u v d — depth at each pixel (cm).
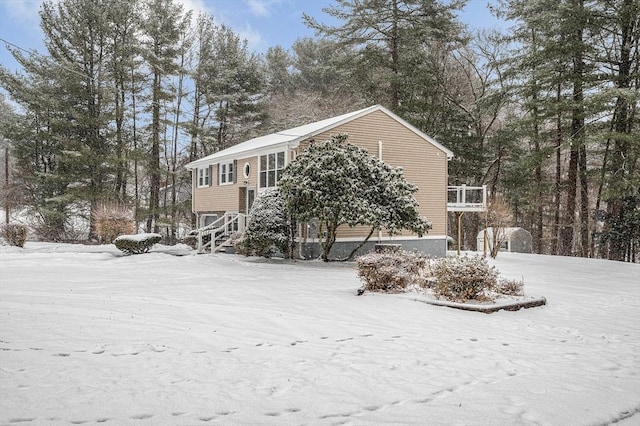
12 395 446
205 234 2234
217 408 432
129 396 454
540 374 586
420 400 475
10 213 3794
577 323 931
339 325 812
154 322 770
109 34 3095
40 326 714
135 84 3297
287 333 740
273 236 1791
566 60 2356
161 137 3450
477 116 3212
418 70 3033
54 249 2280
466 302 1012
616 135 2075
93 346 621
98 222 2750
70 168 3167
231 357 598
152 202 3316
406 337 752
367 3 2969
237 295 1059
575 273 1764
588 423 435
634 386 548
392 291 1107
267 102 3988
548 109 2362
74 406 425
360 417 425
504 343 745
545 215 3581
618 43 2394
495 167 3484
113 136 3195
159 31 3247
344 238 1984
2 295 991
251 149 2191
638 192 2317
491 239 2473
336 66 3275
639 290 1407
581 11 2133
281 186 1675
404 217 1681
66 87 3095
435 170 2259
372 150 2086
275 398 463
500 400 484
